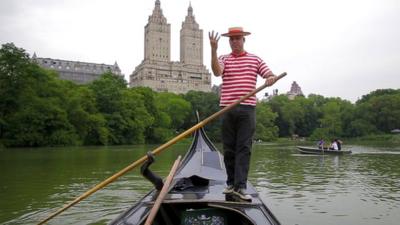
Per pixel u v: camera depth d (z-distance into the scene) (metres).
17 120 34.31
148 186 10.38
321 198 8.84
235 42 4.38
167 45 118.56
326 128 69.31
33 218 6.86
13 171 13.96
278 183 11.23
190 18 122.56
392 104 66.56
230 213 4.05
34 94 36.09
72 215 7.05
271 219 3.75
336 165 17.20
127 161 18.56
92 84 48.44
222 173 5.65
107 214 7.12
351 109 71.62
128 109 47.53
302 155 24.67
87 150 29.75
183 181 4.66
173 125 62.03
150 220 3.35
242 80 4.34
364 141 61.75
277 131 72.56
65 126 37.62
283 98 85.00
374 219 6.92
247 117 4.30
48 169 14.66
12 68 34.09
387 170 14.97
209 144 7.66
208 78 114.62
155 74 108.62
